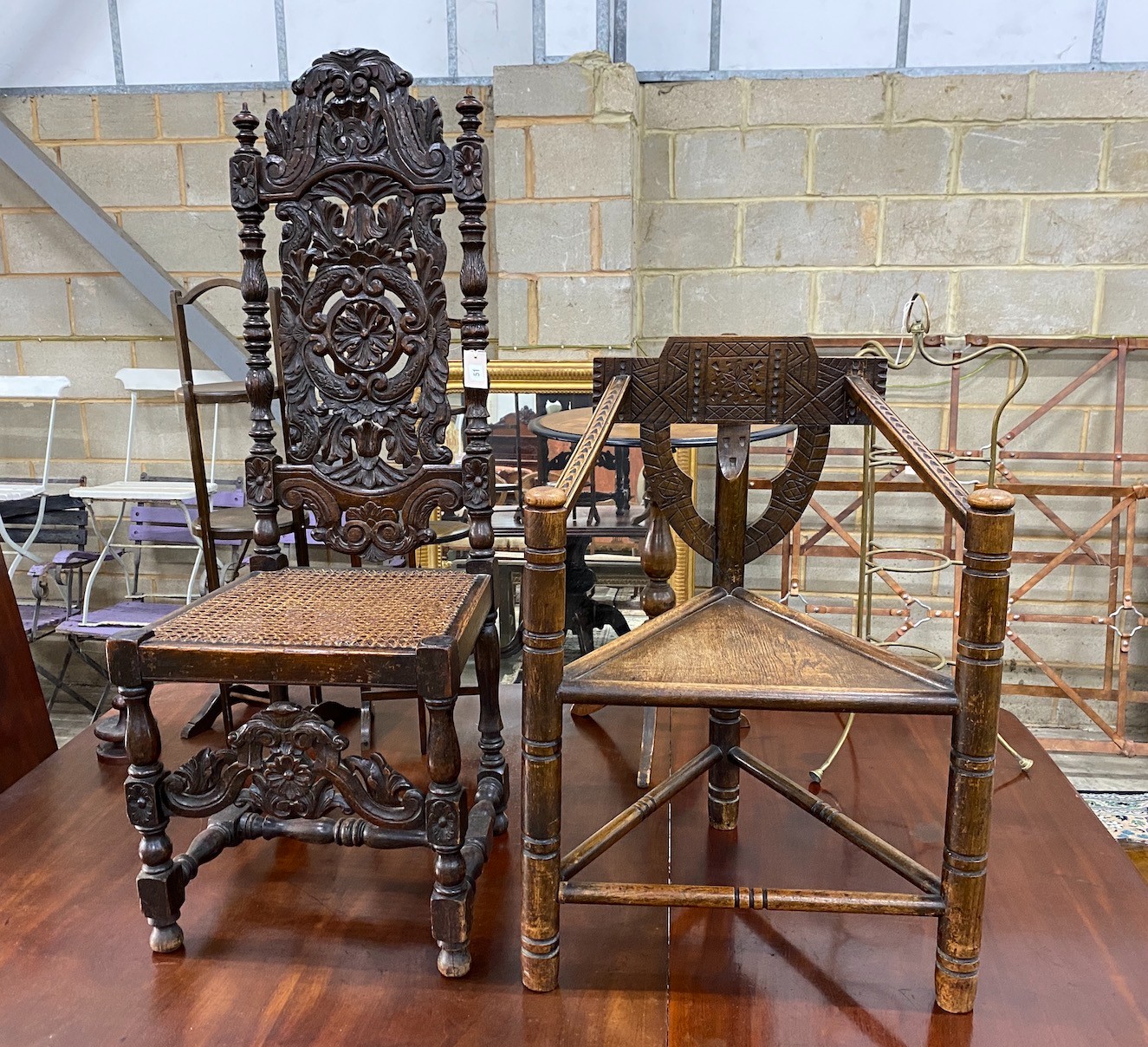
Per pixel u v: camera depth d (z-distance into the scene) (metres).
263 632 1.04
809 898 0.96
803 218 2.37
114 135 2.49
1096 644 2.49
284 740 1.04
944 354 2.38
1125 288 2.31
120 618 2.49
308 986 1.03
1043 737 2.46
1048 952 1.08
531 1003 1.00
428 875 1.24
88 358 2.66
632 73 2.21
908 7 2.27
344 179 1.26
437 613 1.11
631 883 1.01
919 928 1.13
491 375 2.33
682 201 2.40
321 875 1.24
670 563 1.52
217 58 2.46
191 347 2.61
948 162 2.30
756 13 2.30
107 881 1.23
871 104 2.29
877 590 2.54
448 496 1.32
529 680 0.93
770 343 1.14
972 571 0.87
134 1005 0.99
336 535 1.36
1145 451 2.40
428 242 1.26
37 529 2.55
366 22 2.40
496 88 2.22
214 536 1.83
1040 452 2.43
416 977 1.04
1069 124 2.24
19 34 2.46
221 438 2.67
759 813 1.39
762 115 2.33
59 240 2.57
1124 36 2.22
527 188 2.27
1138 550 2.45
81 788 1.48
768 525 1.24
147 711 1.02
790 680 0.94
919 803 1.42
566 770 1.53
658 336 2.49
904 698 0.90
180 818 1.38
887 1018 0.97
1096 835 1.34
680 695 0.91
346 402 1.32
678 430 1.71
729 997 1.01
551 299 2.33
